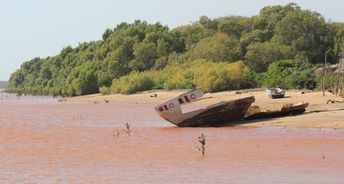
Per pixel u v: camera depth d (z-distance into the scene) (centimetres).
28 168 5150
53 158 5769
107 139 7531
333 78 15350
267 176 4641
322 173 4747
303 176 4631
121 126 9681
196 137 7525
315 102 12119
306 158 5484
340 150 5947
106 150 6359
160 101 18650
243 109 9150
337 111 9644
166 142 7031
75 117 12412
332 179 4497
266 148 6216
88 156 5888
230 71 19612
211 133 7969
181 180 4522
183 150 6222
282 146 6341
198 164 5259
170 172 4875
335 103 11281
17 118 12381
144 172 4897
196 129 8731
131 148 6494
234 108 9075
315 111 9731
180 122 9162
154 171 4938
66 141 7375
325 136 7144
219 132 8075
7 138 7856
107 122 10669
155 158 5666
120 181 4512
